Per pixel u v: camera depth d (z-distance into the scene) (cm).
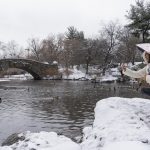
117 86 6550
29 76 11306
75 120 2780
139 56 9512
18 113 3178
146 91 894
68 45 11212
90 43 10650
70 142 916
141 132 783
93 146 787
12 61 9112
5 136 2219
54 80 9362
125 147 659
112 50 10450
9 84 7431
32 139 1001
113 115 988
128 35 9906
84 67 10688
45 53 12688
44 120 2795
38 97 4566
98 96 4641
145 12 5009
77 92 5272
